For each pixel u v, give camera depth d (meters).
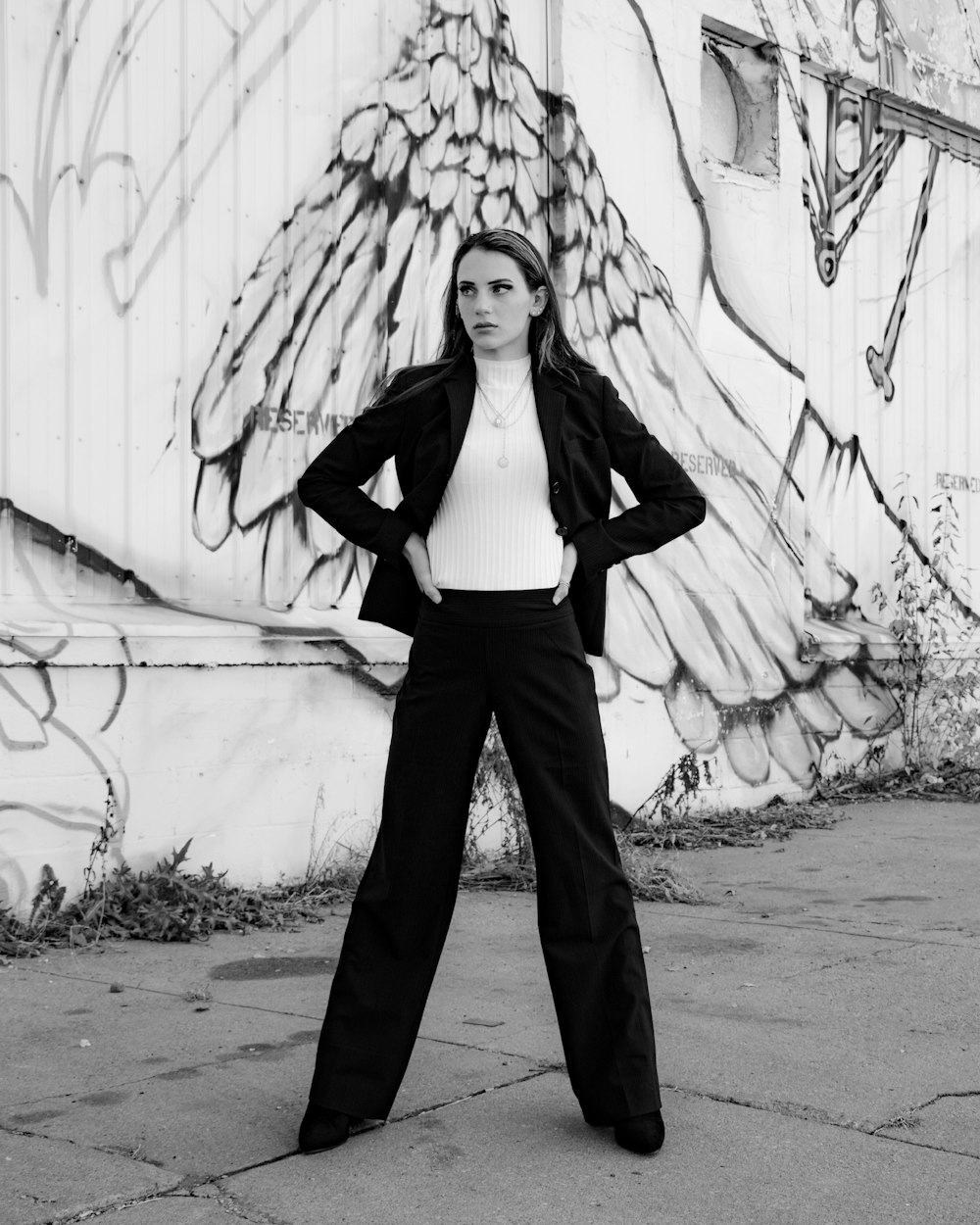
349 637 6.82
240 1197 2.91
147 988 4.80
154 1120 3.38
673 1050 4.02
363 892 3.27
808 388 10.37
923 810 9.52
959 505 11.74
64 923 5.65
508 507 3.25
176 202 6.43
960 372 11.78
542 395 3.29
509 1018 4.35
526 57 8.14
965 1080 3.75
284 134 6.88
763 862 7.57
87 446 6.07
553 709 3.24
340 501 3.34
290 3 6.91
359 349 7.20
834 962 5.18
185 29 6.48
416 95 7.50
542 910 3.27
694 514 3.38
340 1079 3.19
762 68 9.82
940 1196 2.94
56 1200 2.88
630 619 8.57
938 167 11.58
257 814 6.50
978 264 11.91
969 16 11.79
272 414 6.80
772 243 9.68
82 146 6.09
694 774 8.91
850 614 10.68
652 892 6.52
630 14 8.66
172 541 6.38
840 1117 3.44
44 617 5.79
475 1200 2.90
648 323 8.76
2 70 5.83
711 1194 2.94
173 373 6.39
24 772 5.68
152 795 6.10
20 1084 3.68
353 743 6.91
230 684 6.39
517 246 3.28
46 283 5.95
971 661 11.41
